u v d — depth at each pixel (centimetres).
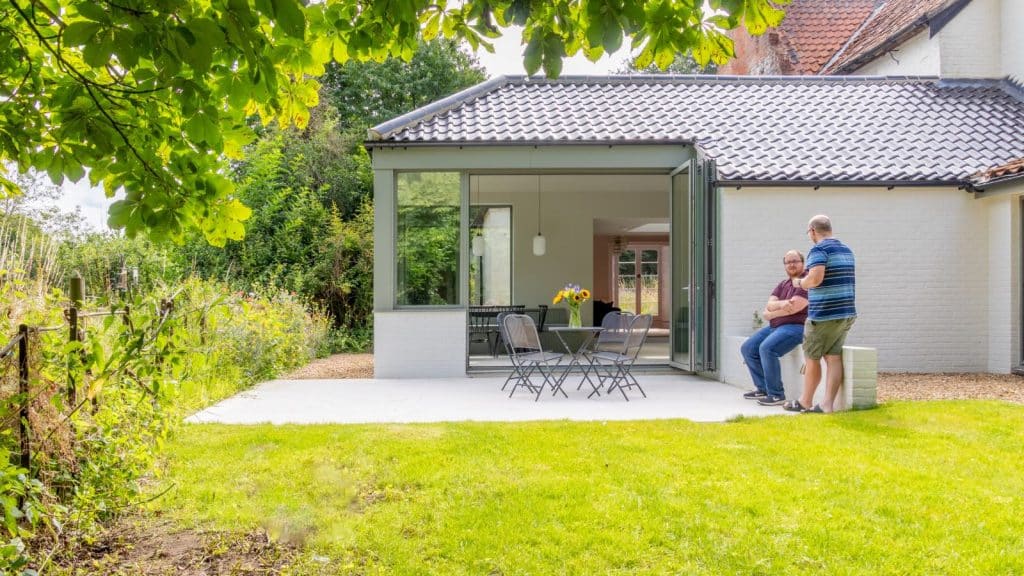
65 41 184
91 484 339
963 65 1217
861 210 929
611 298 2095
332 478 413
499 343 1191
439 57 2222
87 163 269
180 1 189
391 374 933
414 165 930
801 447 476
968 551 306
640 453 466
